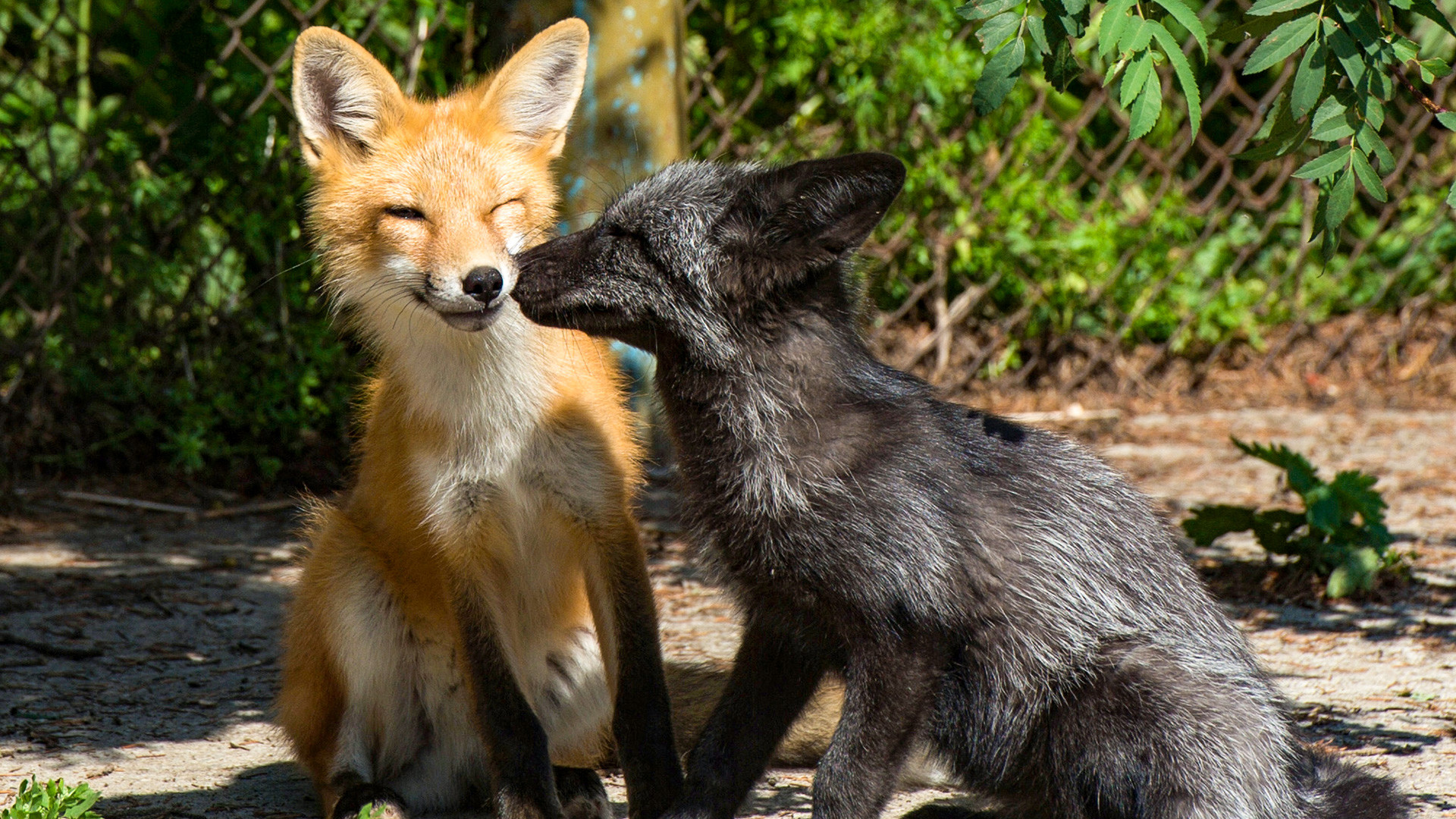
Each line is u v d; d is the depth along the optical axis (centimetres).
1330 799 650
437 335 706
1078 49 1716
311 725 731
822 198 659
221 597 1095
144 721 831
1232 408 1792
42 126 1486
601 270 686
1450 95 2017
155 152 1538
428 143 755
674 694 817
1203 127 2106
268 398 1442
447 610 725
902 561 634
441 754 766
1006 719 662
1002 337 1816
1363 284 2045
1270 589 1097
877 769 638
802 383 670
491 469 706
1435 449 1573
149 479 1441
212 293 1527
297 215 1452
